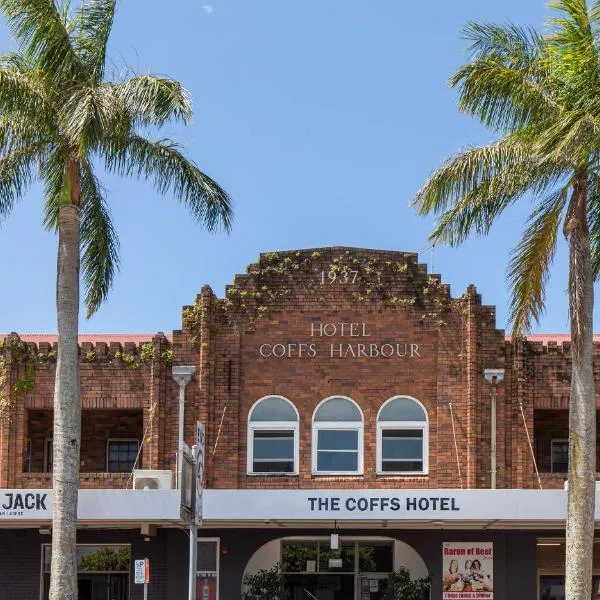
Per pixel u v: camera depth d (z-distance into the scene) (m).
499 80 23.22
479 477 29.80
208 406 30.28
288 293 30.88
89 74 24.30
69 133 22.89
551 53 23.59
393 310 30.73
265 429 30.44
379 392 30.45
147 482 28.73
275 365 30.64
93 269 26.41
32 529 30.25
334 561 30.62
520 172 23.31
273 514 27.23
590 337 23.17
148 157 24.75
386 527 29.47
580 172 23.41
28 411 31.94
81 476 30.44
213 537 29.89
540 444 32.72
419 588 29.55
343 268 30.88
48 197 25.62
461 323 30.53
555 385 30.28
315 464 30.25
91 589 30.36
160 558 30.17
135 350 30.91
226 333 30.77
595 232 24.94
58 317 23.80
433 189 23.62
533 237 24.34
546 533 29.69
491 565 29.53
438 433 30.06
